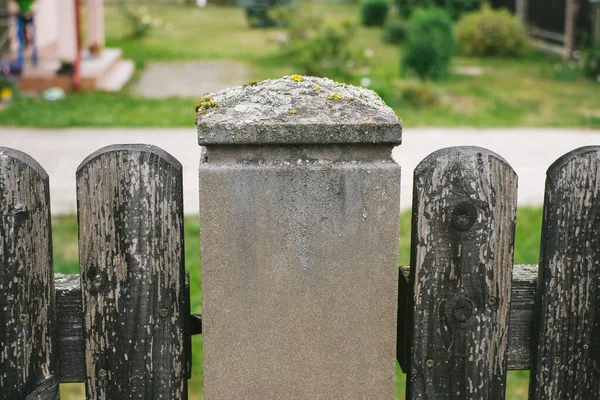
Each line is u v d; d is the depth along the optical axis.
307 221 1.78
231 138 1.71
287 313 1.82
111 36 23.56
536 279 1.96
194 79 15.98
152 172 1.80
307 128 1.71
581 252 1.91
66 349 1.90
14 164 1.78
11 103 12.30
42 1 17.53
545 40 22.31
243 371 1.85
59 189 7.46
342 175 1.76
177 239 1.84
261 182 1.76
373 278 1.82
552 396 1.98
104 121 10.95
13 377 1.87
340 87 1.84
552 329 1.95
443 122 11.50
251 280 1.80
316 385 1.87
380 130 1.73
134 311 1.86
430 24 16.28
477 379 1.95
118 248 1.83
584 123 11.41
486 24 20.52
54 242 5.82
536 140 10.24
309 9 20.56
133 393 1.90
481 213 1.86
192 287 4.87
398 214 1.79
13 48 15.80
